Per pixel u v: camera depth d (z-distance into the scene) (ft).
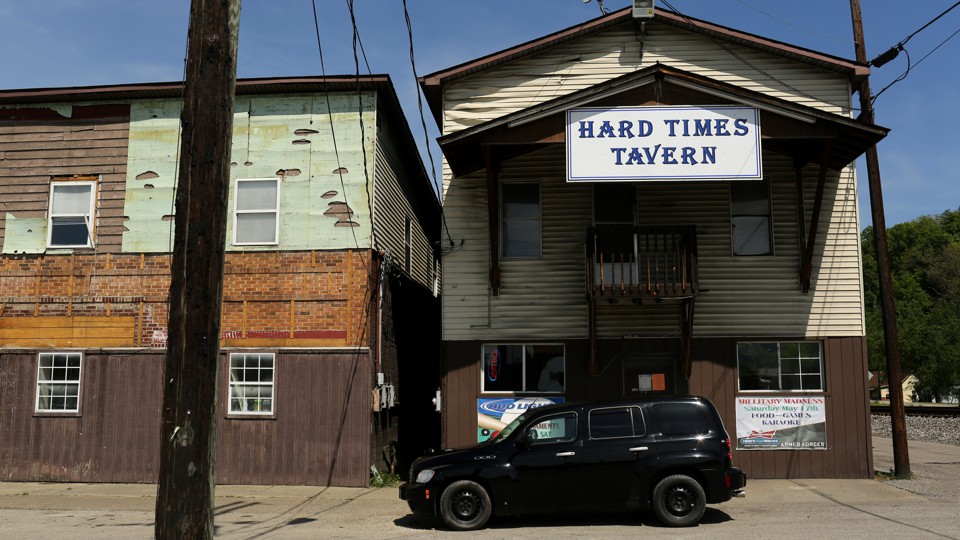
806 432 50.34
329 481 48.91
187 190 23.70
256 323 50.62
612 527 35.12
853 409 50.31
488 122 46.03
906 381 251.39
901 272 243.19
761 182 52.70
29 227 53.16
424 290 72.69
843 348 50.93
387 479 50.85
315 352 49.90
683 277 47.91
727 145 45.32
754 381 51.13
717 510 39.40
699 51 53.93
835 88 52.90
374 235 51.47
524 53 54.03
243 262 51.16
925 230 254.27
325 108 52.13
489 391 51.96
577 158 45.70
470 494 35.35
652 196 52.54
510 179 53.26
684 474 35.32
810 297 51.39
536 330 52.01
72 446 50.93
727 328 51.16
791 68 53.31
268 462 49.44
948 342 181.47
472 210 53.42
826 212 52.01
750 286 51.49
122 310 51.96
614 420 36.27
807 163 51.85
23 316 52.49
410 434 64.18
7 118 54.24
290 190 51.62
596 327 51.85
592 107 46.03
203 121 23.98
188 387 22.74
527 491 35.42
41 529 35.55
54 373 51.88
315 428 49.42
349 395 49.39
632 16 53.26
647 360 51.88
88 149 53.52
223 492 46.52
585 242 51.90
